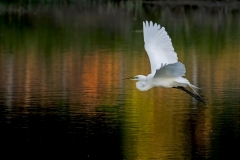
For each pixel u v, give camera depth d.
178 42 25.41
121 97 16.05
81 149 12.16
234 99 15.77
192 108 14.89
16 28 29.31
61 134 12.98
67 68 20.19
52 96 16.22
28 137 12.86
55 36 27.20
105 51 23.50
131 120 13.96
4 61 21.72
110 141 12.52
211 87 17.16
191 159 11.53
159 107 14.98
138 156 11.70
